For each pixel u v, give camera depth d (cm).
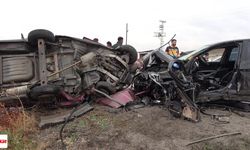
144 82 723
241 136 518
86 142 493
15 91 613
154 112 630
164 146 480
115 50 763
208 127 557
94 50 715
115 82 714
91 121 577
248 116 638
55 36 663
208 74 703
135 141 496
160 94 691
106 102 684
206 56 788
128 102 670
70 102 681
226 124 576
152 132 530
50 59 670
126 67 747
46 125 556
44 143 491
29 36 636
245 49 657
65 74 670
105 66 719
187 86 607
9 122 544
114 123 568
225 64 737
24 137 508
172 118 598
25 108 652
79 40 688
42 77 633
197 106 631
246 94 652
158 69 749
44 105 663
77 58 689
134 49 783
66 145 486
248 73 648
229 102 693
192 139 505
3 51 647
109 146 482
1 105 591
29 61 648
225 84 679
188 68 656
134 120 584
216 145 484
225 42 673
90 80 682
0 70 635
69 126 554
